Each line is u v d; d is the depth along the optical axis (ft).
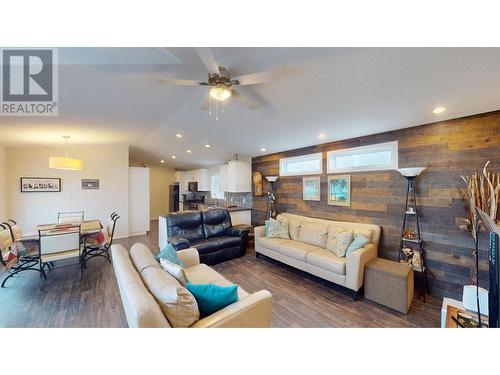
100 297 8.82
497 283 3.21
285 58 5.98
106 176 18.45
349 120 9.71
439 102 7.37
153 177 31.58
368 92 7.32
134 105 9.61
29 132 12.14
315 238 11.89
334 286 9.99
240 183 18.44
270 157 17.57
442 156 8.86
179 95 9.23
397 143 10.25
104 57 5.82
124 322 7.20
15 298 8.73
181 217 13.38
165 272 5.74
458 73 5.79
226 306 5.03
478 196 7.61
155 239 18.88
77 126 11.62
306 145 14.46
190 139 16.44
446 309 6.01
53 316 7.50
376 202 10.96
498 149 7.59
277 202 16.90
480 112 7.91
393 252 10.29
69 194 17.06
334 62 6.02
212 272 8.26
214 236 14.19
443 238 8.81
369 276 8.71
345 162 12.70
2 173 14.75
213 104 9.95
